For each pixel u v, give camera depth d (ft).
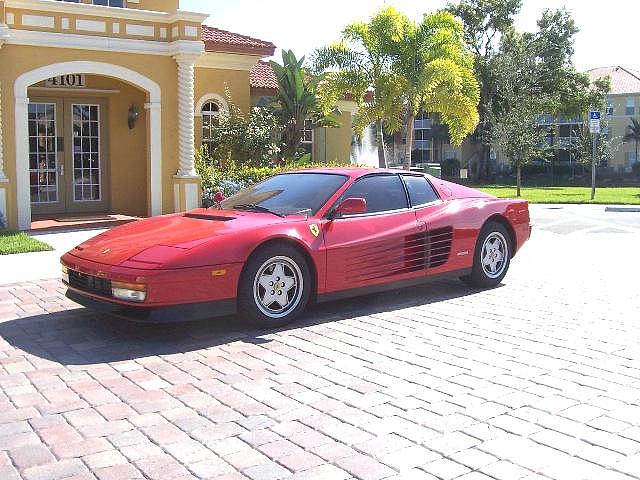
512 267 31.01
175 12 46.11
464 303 23.39
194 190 47.85
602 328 19.94
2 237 37.32
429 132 230.27
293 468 11.03
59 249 34.68
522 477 10.73
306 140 72.95
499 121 114.42
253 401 14.03
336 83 71.61
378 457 11.43
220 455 11.52
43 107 48.08
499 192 102.06
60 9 42.80
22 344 18.20
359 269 21.39
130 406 13.76
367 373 15.83
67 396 14.32
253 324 19.47
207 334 19.17
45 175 48.55
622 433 12.41
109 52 44.96
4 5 40.01
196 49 46.91
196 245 18.40
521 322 20.70
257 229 19.36
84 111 49.70
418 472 10.89
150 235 19.92
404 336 19.07
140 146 51.85
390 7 73.41
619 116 234.58
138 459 11.37
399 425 12.78
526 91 124.77
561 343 18.35
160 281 17.57
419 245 23.02
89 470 10.97
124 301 17.81
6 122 41.34
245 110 61.62
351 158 85.46
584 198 81.00
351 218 21.59
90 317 21.16
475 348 17.89
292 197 22.04
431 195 24.36
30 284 26.23
